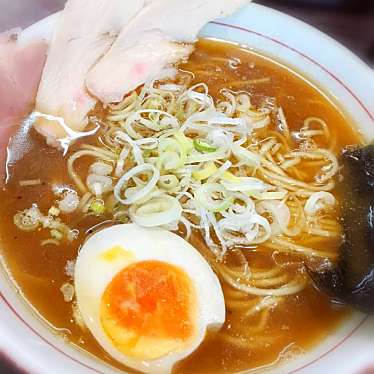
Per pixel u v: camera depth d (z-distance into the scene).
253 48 0.25
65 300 0.18
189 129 0.21
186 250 0.19
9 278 0.19
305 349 0.18
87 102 0.23
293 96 0.24
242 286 0.19
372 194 0.20
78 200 0.21
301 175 0.22
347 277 0.19
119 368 0.17
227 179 0.20
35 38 0.23
